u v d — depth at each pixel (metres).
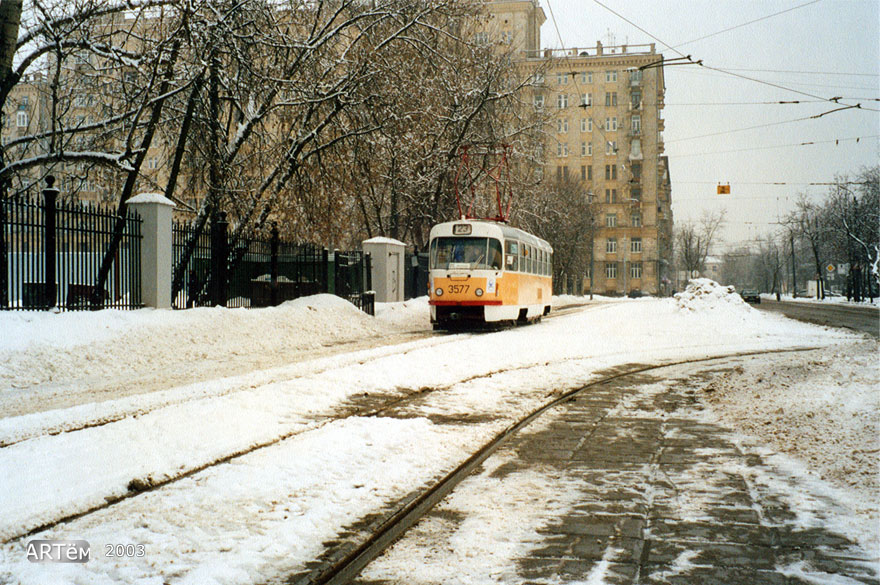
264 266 23.27
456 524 5.41
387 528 5.27
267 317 19.36
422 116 28.88
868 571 4.43
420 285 37.16
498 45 37.19
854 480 6.28
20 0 17.00
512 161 38.16
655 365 16.62
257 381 11.09
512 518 5.54
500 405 10.76
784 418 9.07
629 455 7.73
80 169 21.69
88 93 21.28
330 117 24.20
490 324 25.12
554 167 97.12
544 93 51.19
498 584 4.28
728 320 26.94
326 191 25.75
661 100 104.94
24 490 5.57
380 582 4.32
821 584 4.25
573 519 5.52
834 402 9.30
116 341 13.95
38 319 13.25
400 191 34.28
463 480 6.71
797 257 117.06
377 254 30.81
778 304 67.62
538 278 29.16
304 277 25.69
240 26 21.22
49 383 11.36
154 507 5.36
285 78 23.11
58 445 6.89
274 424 8.38
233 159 22.98
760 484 6.42
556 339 20.67
